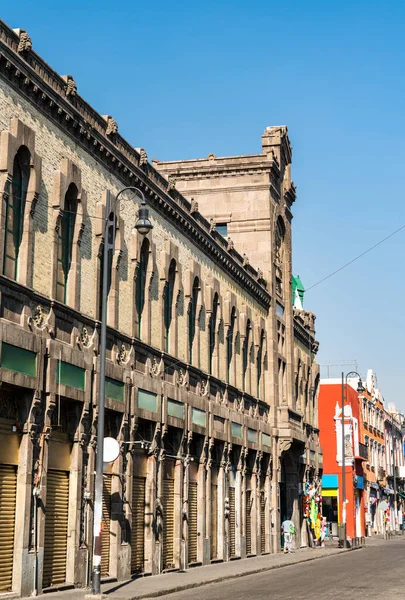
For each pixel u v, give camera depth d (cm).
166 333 3741
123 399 3128
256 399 5003
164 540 3566
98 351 2953
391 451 11450
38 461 2511
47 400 2559
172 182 3828
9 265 2470
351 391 8725
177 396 3684
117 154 3206
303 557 4788
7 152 2416
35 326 2536
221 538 4275
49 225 2692
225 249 4609
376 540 7919
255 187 5412
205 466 4069
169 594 2742
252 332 5072
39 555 2473
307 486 6144
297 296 8612
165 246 3716
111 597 2439
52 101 2698
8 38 2473
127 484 3144
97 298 2991
